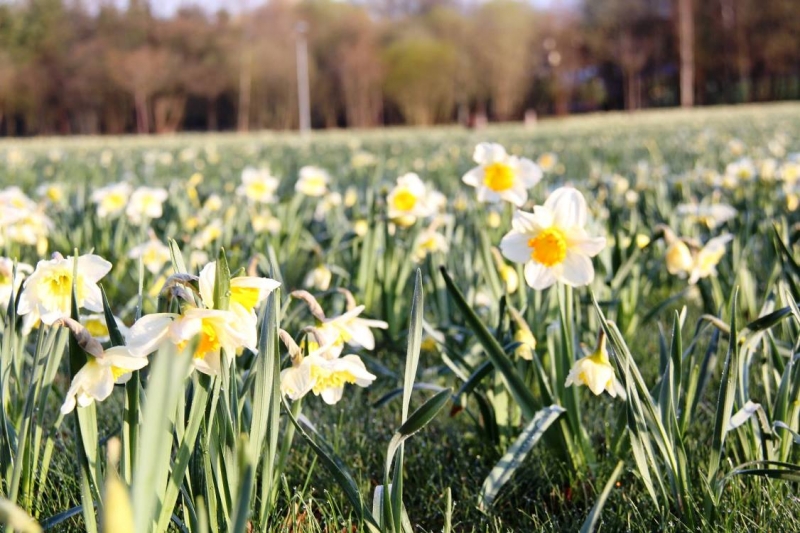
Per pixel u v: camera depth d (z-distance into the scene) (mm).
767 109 42125
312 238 5246
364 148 20375
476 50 66875
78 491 2469
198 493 1895
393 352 4176
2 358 2107
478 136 27000
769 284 3174
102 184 11195
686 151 13758
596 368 2119
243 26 68188
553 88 69625
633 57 66438
